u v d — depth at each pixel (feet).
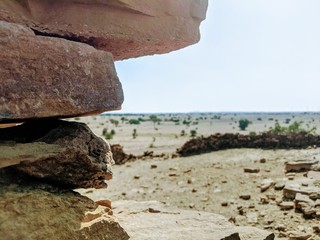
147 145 78.13
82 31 7.62
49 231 6.21
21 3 7.02
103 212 7.46
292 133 49.70
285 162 34.81
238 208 21.94
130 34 8.21
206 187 28.94
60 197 6.66
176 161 44.78
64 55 6.77
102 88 7.34
